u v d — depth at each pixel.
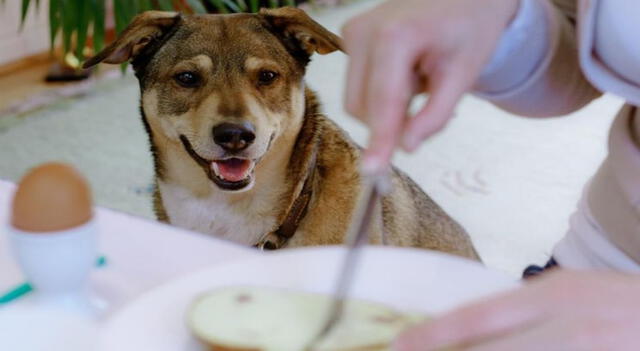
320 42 1.43
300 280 0.62
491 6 0.63
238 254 0.72
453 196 2.58
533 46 0.79
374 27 0.57
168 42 1.46
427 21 0.57
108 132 3.07
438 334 0.44
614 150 0.86
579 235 0.93
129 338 0.55
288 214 1.40
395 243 1.46
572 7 0.86
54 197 0.60
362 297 0.60
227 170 1.38
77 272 0.61
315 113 1.47
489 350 0.43
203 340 0.52
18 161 2.79
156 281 0.68
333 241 1.40
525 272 1.04
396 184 1.54
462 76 0.58
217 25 1.46
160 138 1.50
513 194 2.61
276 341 0.51
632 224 0.84
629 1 0.73
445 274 0.61
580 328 0.42
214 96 1.40
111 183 2.64
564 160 2.87
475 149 2.93
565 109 0.89
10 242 0.62
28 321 0.55
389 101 0.53
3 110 3.23
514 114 0.91
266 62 1.42
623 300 0.44
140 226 0.77
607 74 0.78
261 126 1.36
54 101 3.36
